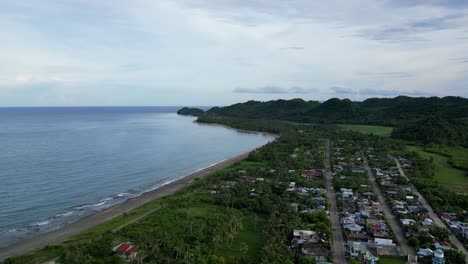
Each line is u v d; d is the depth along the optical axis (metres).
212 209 117.88
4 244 91.88
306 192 136.12
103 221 109.50
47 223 107.81
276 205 115.94
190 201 124.06
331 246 91.31
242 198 124.56
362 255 84.12
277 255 79.31
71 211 119.56
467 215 114.81
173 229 96.50
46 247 87.06
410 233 98.06
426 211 118.25
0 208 120.12
